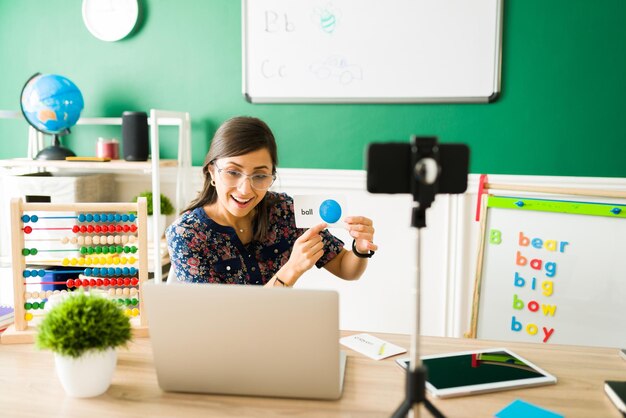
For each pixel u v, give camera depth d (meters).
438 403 0.94
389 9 2.29
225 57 2.45
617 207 1.78
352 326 2.52
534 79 2.26
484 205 1.94
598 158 2.27
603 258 1.81
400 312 2.47
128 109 2.54
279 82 2.41
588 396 0.97
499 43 2.23
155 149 2.12
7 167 2.52
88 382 0.95
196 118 2.50
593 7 2.19
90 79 2.54
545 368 1.09
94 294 1.00
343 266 1.58
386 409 0.92
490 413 0.91
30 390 0.99
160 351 0.94
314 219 1.27
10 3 2.53
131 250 1.36
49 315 0.95
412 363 0.77
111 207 1.30
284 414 0.90
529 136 2.29
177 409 0.92
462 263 2.39
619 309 1.80
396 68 2.32
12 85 2.58
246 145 1.33
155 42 2.48
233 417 0.89
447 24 2.26
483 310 1.95
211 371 0.94
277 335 0.90
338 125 2.41
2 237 2.32
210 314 0.90
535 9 2.22
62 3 2.50
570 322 1.85
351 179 2.42
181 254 1.45
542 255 1.87
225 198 1.39
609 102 2.23
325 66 2.37
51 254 2.21
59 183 2.23
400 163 0.76
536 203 1.87
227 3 2.42
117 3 2.45
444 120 2.34
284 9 2.36
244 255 1.52
